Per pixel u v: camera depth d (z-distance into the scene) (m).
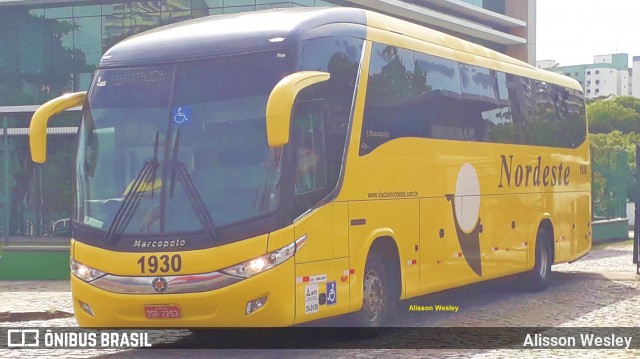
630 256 30.05
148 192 11.44
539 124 20.02
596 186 38.69
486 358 11.52
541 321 15.00
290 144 11.37
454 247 15.79
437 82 15.52
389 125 13.71
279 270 11.09
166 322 11.20
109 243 11.41
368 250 12.92
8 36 46.69
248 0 42.91
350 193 12.56
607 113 111.25
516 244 18.48
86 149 11.99
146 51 12.21
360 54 13.09
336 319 12.84
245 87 11.55
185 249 11.10
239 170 11.29
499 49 65.06
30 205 34.69
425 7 57.41
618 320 15.09
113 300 11.34
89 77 45.72
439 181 15.33
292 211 11.30
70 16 45.88
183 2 43.84
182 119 11.62
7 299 18.64
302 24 11.99
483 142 17.19
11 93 46.72
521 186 18.88
